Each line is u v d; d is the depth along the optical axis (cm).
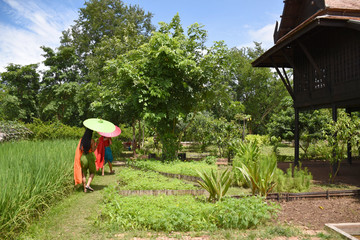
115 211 443
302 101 1187
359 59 847
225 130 1467
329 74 1005
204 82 1290
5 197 383
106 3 2889
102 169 937
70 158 746
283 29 1345
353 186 738
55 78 3366
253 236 361
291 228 405
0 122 1507
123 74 1155
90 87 1827
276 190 641
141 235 373
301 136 1553
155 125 1248
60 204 539
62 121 3316
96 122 709
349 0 977
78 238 367
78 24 3100
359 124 787
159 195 561
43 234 384
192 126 2012
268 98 3788
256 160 844
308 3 1189
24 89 3578
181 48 1285
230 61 1308
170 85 1144
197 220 414
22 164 554
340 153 812
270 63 1489
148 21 2883
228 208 409
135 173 825
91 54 2886
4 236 357
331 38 996
